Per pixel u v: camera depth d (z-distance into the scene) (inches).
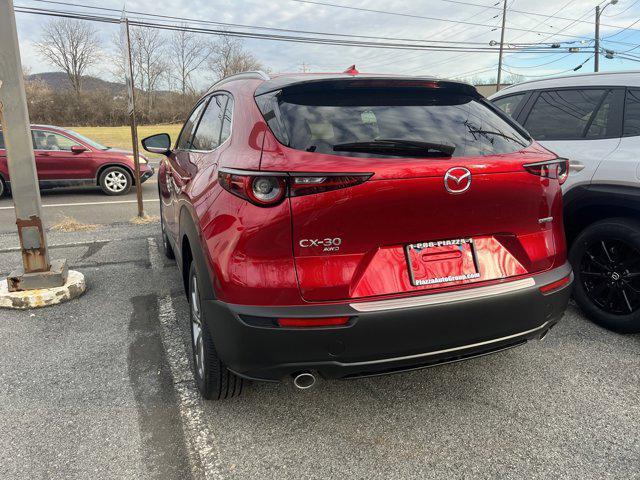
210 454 88.6
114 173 428.1
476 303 84.1
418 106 94.7
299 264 79.0
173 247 153.1
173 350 128.3
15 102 149.4
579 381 111.0
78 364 121.0
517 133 100.8
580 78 154.5
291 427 96.4
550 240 95.9
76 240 251.3
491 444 90.6
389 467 85.1
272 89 94.1
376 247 82.2
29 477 82.5
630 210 130.6
